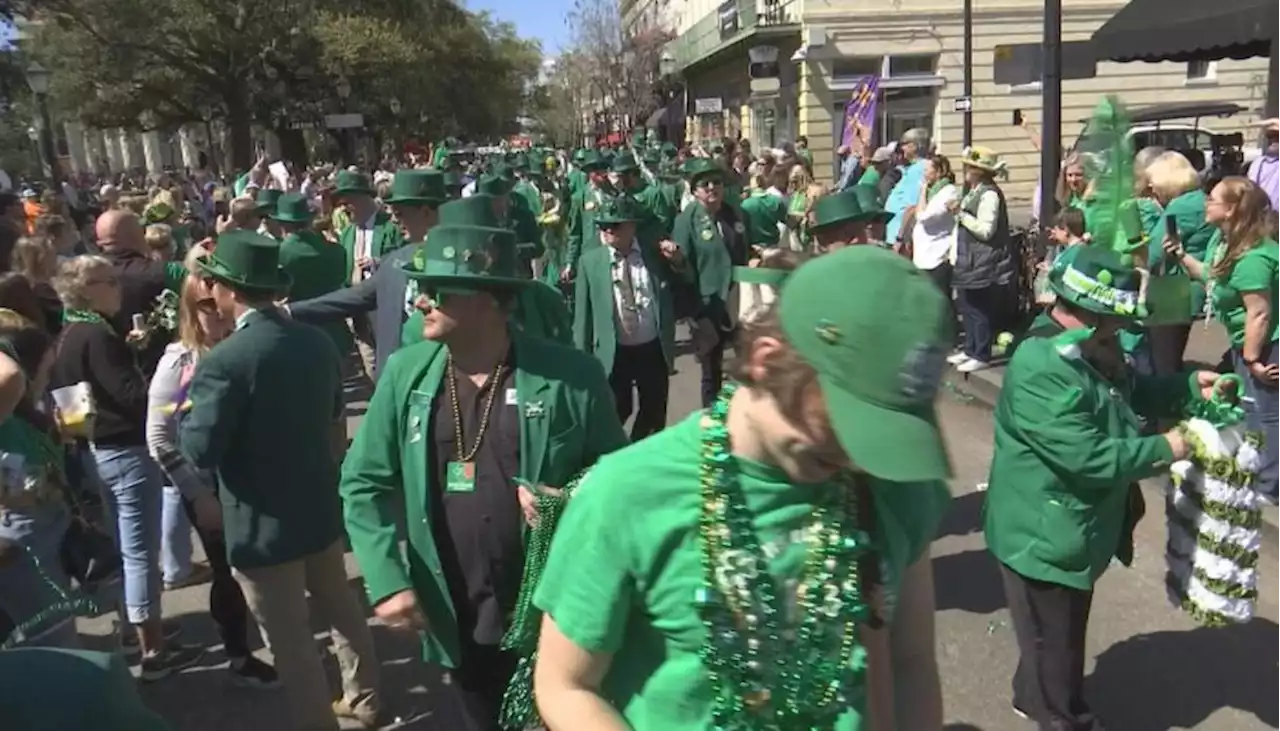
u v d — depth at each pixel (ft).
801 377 4.83
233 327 13.19
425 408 9.59
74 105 127.54
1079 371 10.59
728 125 123.75
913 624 6.07
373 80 124.06
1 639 10.16
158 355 17.69
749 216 34.19
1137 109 78.38
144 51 117.29
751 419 5.19
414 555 9.75
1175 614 15.55
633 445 5.59
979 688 13.93
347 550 19.71
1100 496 10.98
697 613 5.32
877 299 4.69
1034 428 10.68
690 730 5.50
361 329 25.21
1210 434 10.62
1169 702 13.29
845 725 5.52
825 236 18.20
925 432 4.69
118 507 14.71
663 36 168.86
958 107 62.95
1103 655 14.52
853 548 5.37
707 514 5.26
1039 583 11.37
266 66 119.44
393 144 153.38
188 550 18.43
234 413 11.14
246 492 11.55
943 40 88.79
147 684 15.14
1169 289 13.51
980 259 28.12
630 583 5.41
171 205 34.42
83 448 13.93
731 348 5.35
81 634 16.90
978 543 18.52
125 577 14.85
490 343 9.65
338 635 13.21
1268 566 16.76
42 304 18.12
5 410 9.68
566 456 9.53
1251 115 85.20
